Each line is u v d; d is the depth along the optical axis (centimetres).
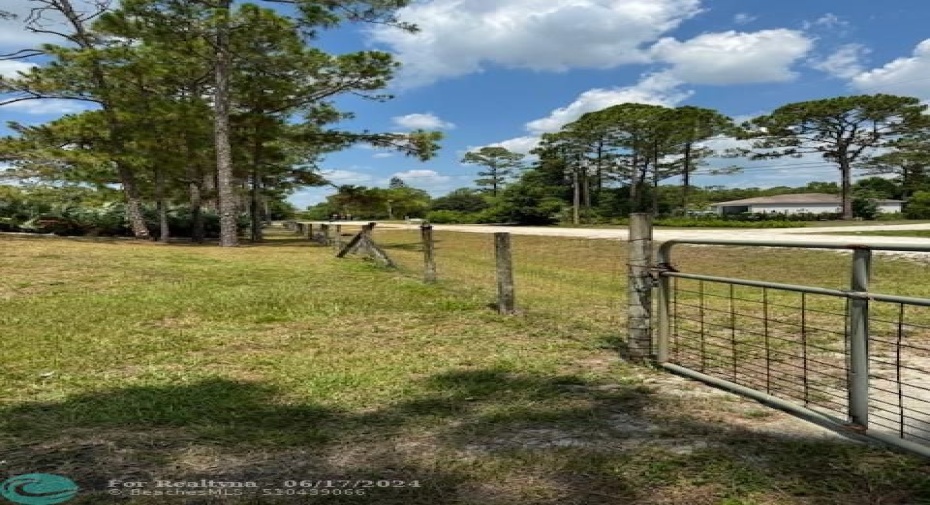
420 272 1132
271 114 2339
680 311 705
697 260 1283
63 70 1919
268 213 4959
